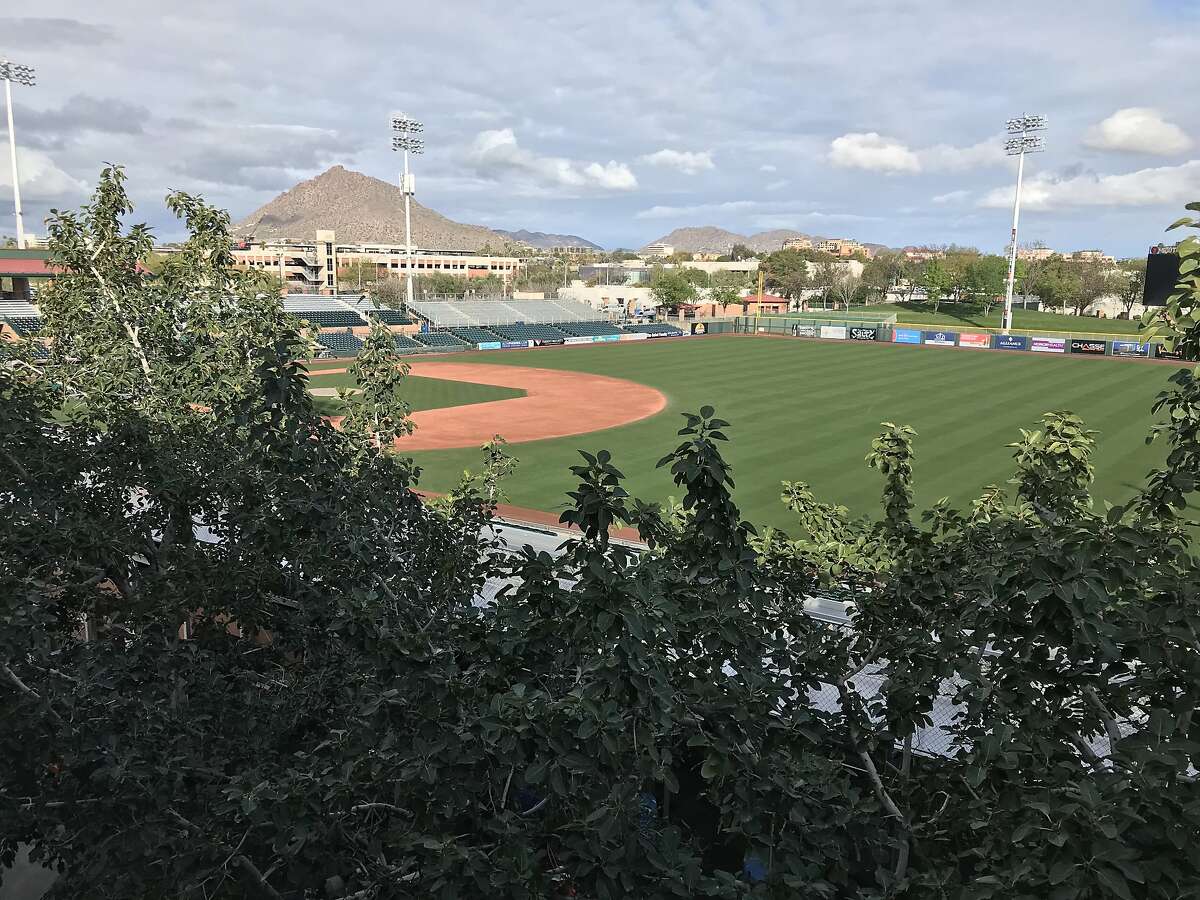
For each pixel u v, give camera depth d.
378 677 7.94
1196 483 6.76
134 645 9.57
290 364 10.91
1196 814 4.64
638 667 5.98
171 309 17.95
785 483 17.77
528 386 80.19
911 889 5.91
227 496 12.28
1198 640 5.51
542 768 6.02
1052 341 103.56
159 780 8.12
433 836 6.65
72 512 11.42
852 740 7.53
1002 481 41.19
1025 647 6.11
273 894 7.62
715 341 122.06
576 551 7.08
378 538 10.45
